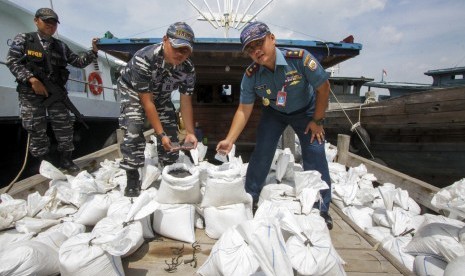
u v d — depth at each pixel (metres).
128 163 2.61
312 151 2.57
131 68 2.39
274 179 3.31
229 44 4.00
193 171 2.47
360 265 1.93
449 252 1.72
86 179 2.66
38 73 3.15
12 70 3.03
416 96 4.75
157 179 3.08
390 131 5.37
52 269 1.65
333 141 7.82
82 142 6.72
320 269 1.56
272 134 2.70
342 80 10.43
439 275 1.75
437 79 10.22
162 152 3.16
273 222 1.55
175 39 2.17
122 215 2.04
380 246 2.14
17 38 3.07
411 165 5.22
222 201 2.21
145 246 2.08
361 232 2.41
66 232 2.01
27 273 1.50
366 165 4.22
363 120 6.01
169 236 2.17
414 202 3.00
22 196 2.64
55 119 3.41
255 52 2.09
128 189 2.70
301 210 2.35
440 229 1.93
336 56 4.38
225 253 1.62
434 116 4.47
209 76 5.45
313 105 2.54
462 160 4.45
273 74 2.30
